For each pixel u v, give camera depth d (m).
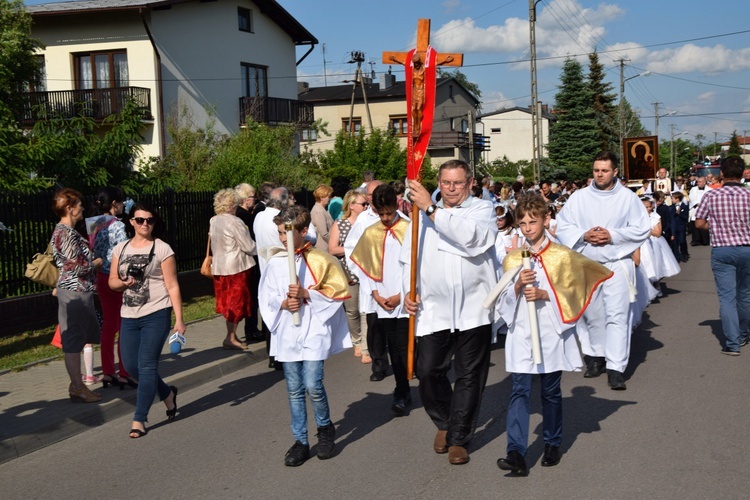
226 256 8.96
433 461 5.31
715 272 8.40
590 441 5.58
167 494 4.91
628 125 64.19
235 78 28.19
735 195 8.20
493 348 9.36
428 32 5.13
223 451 5.75
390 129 32.47
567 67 55.00
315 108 49.81
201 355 8.84
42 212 10.38
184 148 20.80
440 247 5.11
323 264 5.37
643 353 8.60
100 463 5.59
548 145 56.06
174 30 25.64
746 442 5.43
